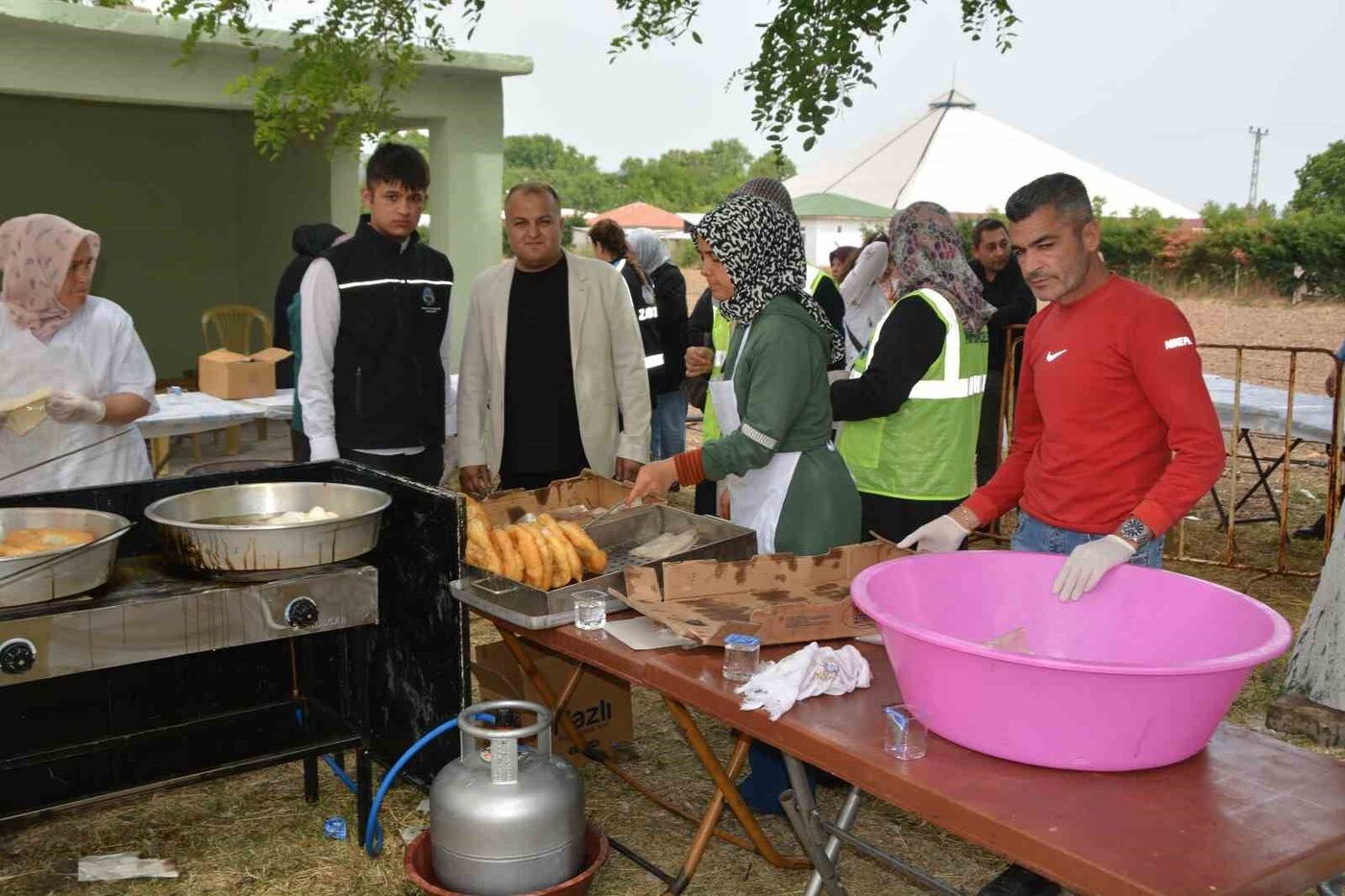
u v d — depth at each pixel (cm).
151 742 294
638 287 621
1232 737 184
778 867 283
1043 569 215
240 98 738
